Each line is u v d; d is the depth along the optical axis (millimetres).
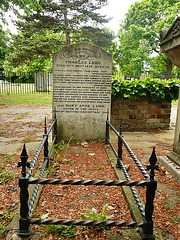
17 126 7094
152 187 1994
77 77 5266
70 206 2635
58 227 2184
